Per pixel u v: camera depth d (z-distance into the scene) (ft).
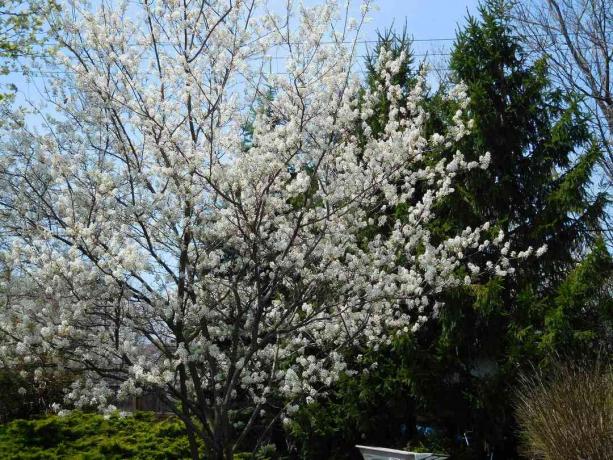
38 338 17.24
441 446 28.96
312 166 22.68
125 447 28.40
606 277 28.27
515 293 30.09
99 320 19.06
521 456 27.58
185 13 20.72
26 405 35.24
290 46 20.40
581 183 28.89
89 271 18.02
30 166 19.95
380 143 21.27
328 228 20.75
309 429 30.63
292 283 22.26
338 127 21.01
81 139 20.11
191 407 19.67
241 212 19.36
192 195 19.43
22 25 27.40
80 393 19.16
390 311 22.31
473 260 30.55
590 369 24.99
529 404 24.48
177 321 19.20
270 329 20.77
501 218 30.99
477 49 32.60
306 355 26.08
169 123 20.27
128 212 19.11
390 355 30.40
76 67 19.56
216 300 20.99
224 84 20.80
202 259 20.21
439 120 32.14
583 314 28.45
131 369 17.29
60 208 19.35
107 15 20.29
